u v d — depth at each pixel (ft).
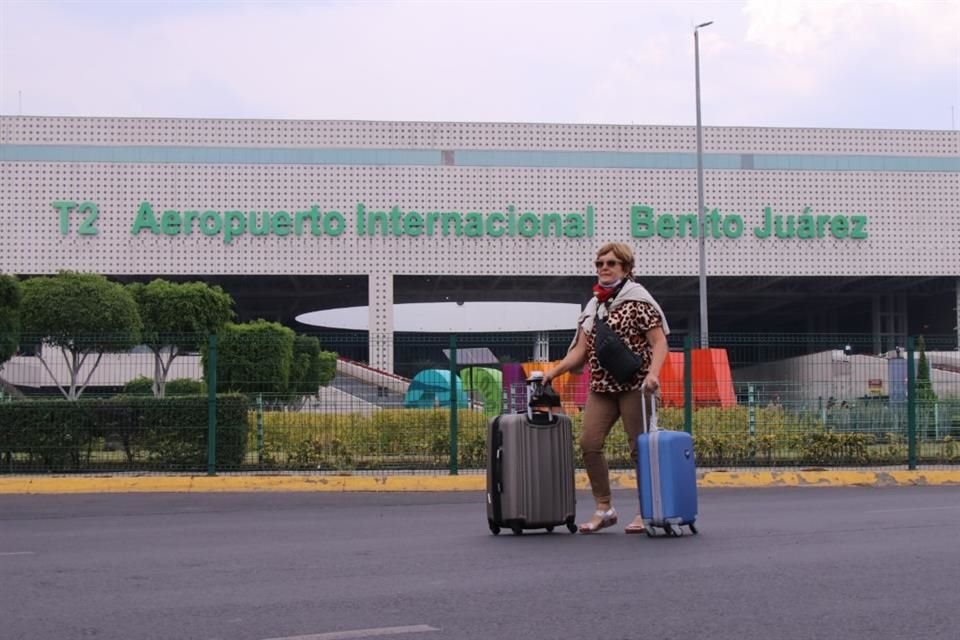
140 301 112.37
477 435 54.39
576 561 22.39
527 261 188.55
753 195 192.34
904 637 15.72
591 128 191.31
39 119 181.98
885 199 194.80
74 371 72.95
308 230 185.26
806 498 41.37
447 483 47.50
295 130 186.39
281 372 54.19
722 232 191.42
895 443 56.54
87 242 180.75
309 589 19.76
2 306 74.54
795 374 58.44
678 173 191.72
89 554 25.05
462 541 26.30
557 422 26.94
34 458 50.06
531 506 26.61
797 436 56.24
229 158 185.06
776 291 213.66
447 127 188.96
